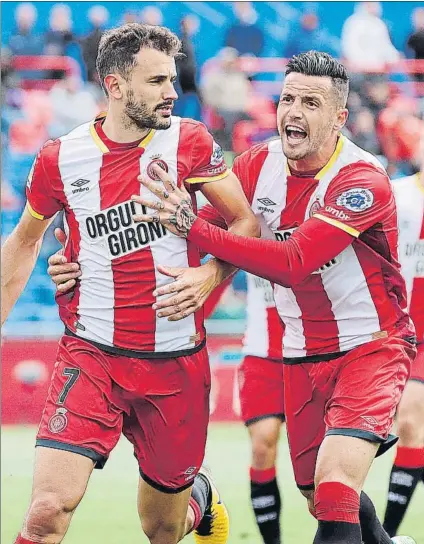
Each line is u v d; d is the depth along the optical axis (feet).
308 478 44.55
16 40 108.58
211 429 92.32
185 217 38.01
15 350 94.32
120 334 39.01
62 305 40.29
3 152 107.55
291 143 39.45
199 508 46.01
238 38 112.47
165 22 111.75
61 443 37.22
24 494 68.54
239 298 99.86
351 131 110.42
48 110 108.58
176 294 38.11
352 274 40.86
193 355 39.78
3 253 41.14
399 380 40.19
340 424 38.58
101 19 110.42
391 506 52.03
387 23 114.62
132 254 38.40
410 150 110.42
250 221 39.88
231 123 110.11
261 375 52.60
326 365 41.88
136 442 41.11
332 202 39.50
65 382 38.58
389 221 40.60
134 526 59.67
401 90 112.57
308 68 39.04
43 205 39.34
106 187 38.19
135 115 37.22
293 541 55.77
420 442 51.90
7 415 94.17
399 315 42.22
